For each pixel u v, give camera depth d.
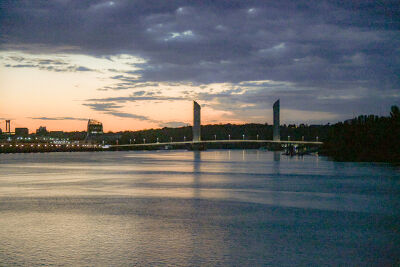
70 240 31.16
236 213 43.19
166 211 44.34
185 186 72.75
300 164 156.12
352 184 75.81
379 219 39.84
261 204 49.84
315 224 37.34
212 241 30.91
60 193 61.34
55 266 25.20
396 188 68.69
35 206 47.97
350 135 188.88
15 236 32.44
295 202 51.78
